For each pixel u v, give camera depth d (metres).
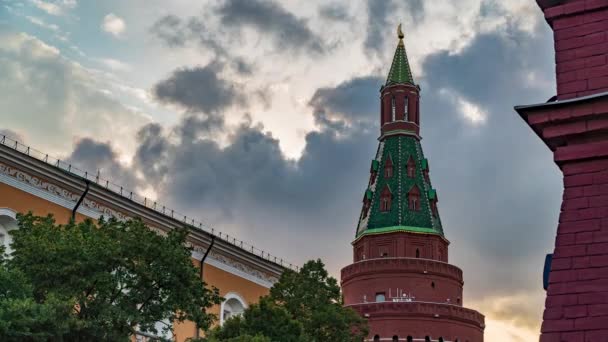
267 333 43.19
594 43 14.69
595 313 13.42
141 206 50.00
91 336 32.78
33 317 30.02
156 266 34.97
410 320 88.62
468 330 90.94
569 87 14.70
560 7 15.08
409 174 98.50
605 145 14.17
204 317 36.34
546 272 15.29
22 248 34.00
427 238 95.00
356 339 50.94
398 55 105.50
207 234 54.44
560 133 14.53
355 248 98.44
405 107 102.06
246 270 58.62
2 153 41.75
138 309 35.22
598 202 14.00
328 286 51.50
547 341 13.61
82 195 46.25
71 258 33.16
